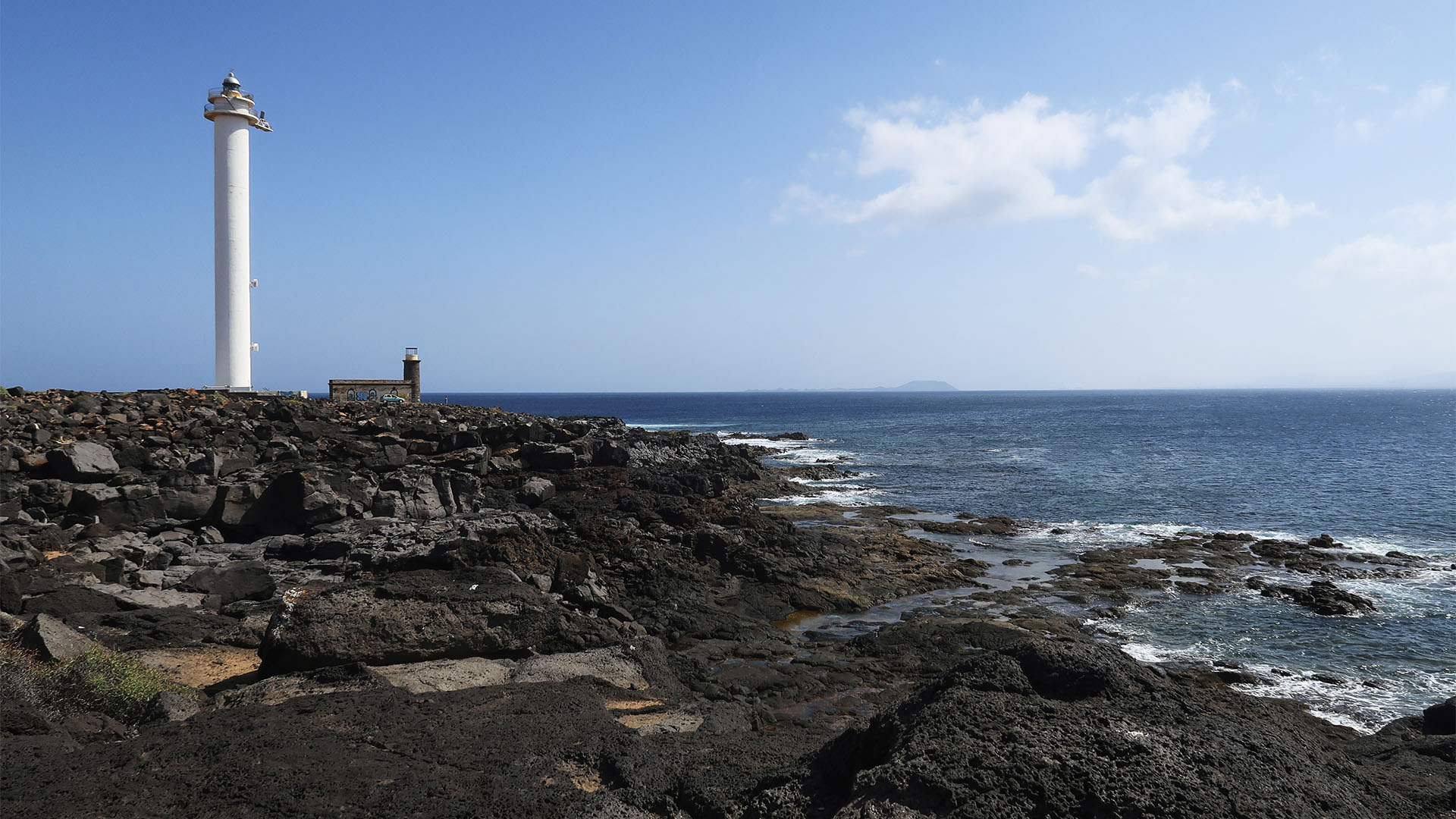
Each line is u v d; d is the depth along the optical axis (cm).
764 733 910
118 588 1675
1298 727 704
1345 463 5916
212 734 774
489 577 1441
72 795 639
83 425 2956
